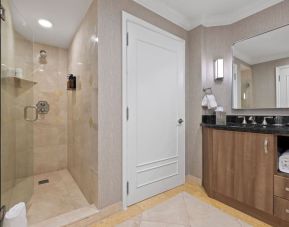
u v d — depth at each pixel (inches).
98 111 60.8
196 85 90.1
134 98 70.9
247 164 62.1
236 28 84.5
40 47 107.0
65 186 88.8
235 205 67.4
